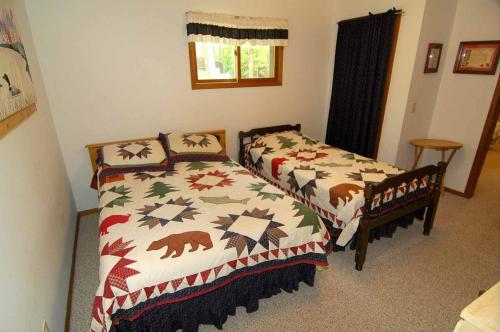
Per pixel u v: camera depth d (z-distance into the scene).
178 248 1.46
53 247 1.77
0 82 1.27
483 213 3.00
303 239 1.72
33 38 2.36
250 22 3.10
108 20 2.58
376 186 1.94
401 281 2.03
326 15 3.68
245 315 1.76
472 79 3.12
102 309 1.27
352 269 2.16
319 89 4.00
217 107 3.34
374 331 1.65
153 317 1.42
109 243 1.52
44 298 1.41
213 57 3.18
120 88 2.79
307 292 1.94
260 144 3.34
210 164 2.77
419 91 3.20
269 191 2.15
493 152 5.04
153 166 2.54
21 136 1.55
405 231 2.67
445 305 1.82
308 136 3.82
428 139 3.49
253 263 1.58
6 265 1.05
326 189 2.27
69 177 2.82
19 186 1.37
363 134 3.55
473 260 2.25
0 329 0.92
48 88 2.52
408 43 2.99
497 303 0.82
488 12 2.88
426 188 2.43
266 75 3.60
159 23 2.78
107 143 2.87
